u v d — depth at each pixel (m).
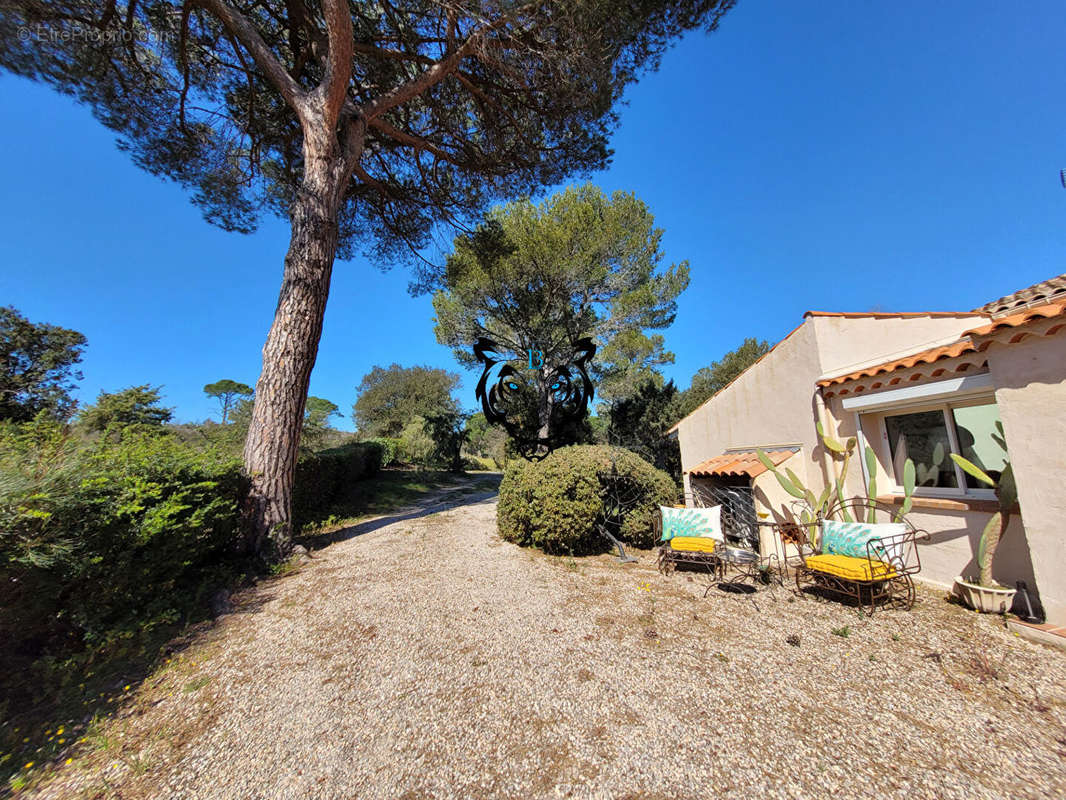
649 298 14.56
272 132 9.05
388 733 2.49
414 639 3.67
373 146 9.48
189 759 2.31
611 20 6.50
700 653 3.34
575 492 6.48
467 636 3.71
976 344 3.91
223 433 8.48
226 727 2.57
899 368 4.80
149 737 2.49
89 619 3.32
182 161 8.88
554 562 6.11
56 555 2.86
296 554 5.97
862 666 3.09
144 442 4.43
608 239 13.18
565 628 3.85
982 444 4.52
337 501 11.20
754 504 5.88
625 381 15.27
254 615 4.18
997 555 4.21
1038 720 2.45
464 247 11.80
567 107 7.89
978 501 4.37
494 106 8.40
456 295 14.27
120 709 2.76
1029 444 3.61
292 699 2.84
